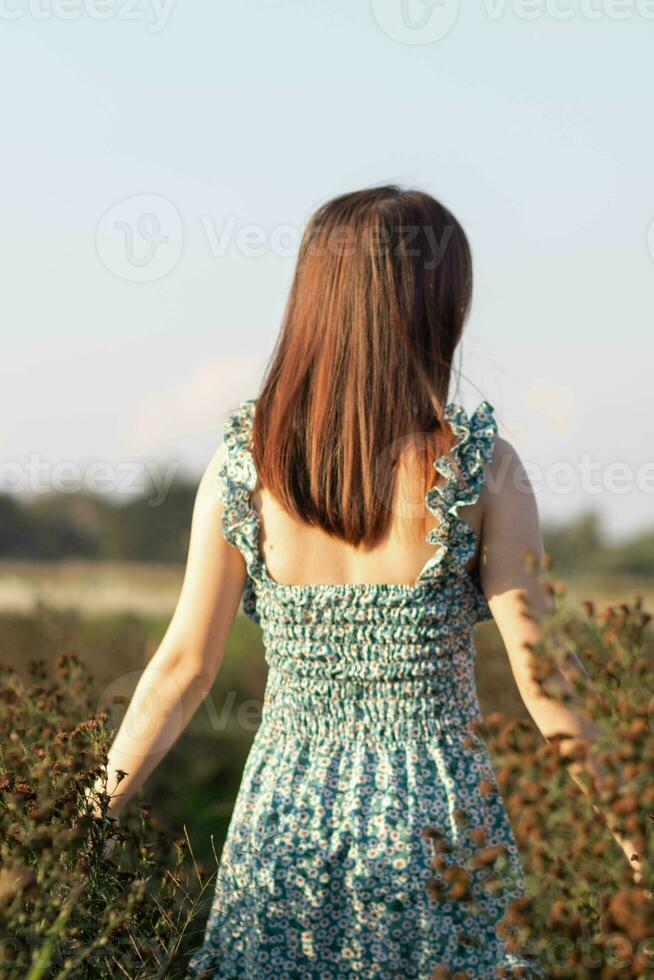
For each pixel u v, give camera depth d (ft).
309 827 7.93
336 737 8.13
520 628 7.97
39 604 24.62
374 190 8.54
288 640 8.27
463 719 8.18
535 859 6.51
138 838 9.00
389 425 8.00
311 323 8.27
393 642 8.00
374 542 8.04
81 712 10.85
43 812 7.48
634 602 7.42
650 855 6.29
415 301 8.14
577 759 6.50
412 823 7.77
